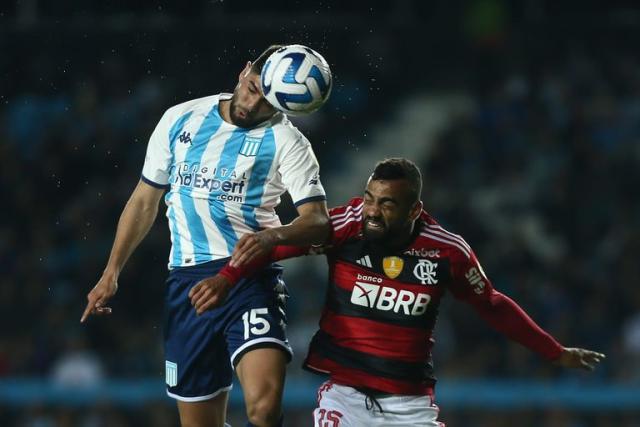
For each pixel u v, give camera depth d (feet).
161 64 163.53
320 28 171.94
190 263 61.31
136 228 62.64
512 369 136.26
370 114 189.57
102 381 129.59
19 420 123.85
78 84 174.29
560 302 151.64
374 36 180.96
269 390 57.98
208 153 60.54
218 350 62.13
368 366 60.13
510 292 153.58
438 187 178.19
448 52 187.73
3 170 173.58
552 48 188.55
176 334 62.54
